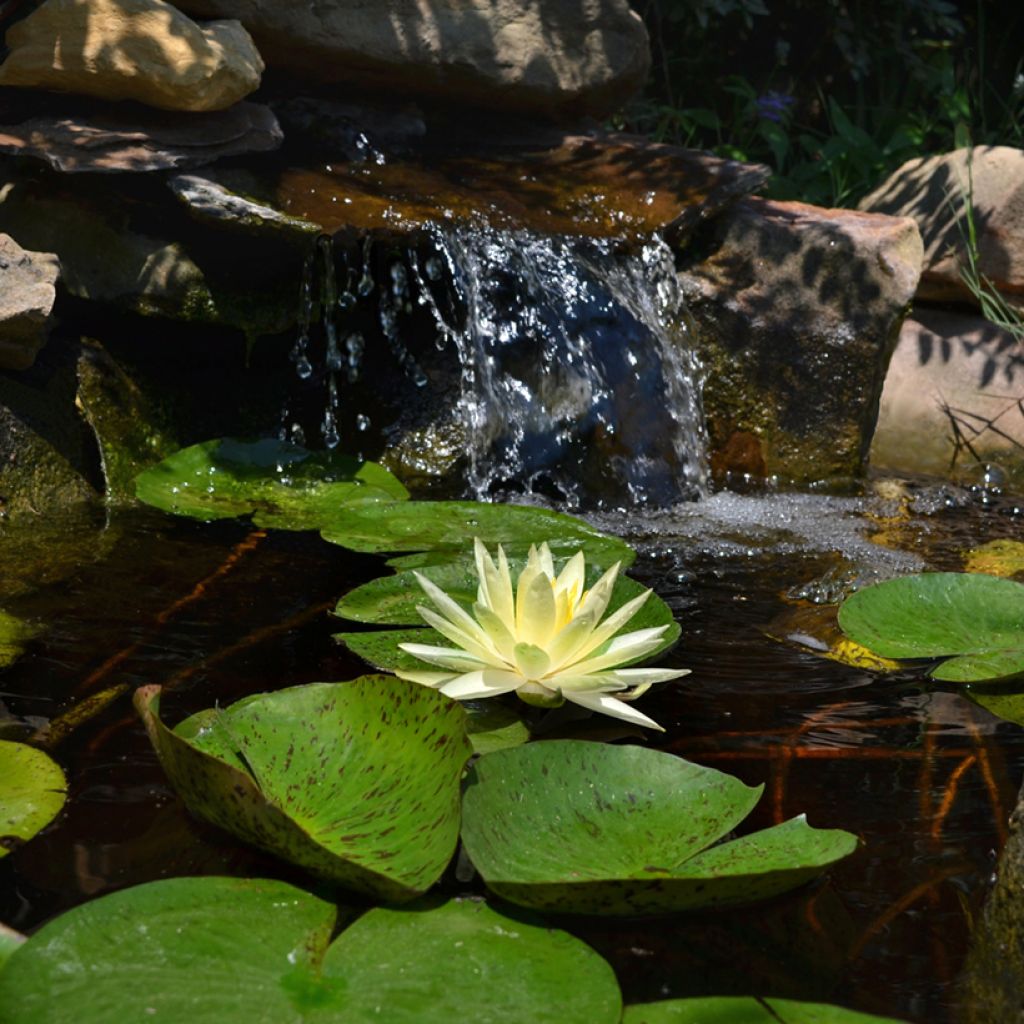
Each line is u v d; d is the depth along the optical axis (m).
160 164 3.39
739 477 4.27
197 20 3.85
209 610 2.58
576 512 3.70
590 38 4.54
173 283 3.44
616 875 1.58
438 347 3.92
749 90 6.24
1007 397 4.43
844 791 1.97
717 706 2.29
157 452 3.53
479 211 3.90
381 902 1.57
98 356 3.50
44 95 3.59
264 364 3.82
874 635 2.55
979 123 7.11
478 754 2.01
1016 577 3.18
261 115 3.76
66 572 2.76
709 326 4.27
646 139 4.81
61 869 1.64
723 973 1.51
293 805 1.69
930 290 4.92
